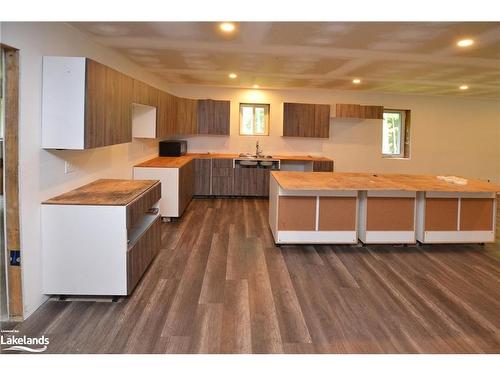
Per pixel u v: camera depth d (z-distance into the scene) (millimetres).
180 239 4977
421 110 8992
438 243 4938
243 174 7938
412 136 9039
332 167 7926
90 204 3082
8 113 2707
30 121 2871
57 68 3021
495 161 9430
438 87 7559
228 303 3180
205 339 2631
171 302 3176
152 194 3971
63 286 3137
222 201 7609
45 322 2820
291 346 2568
